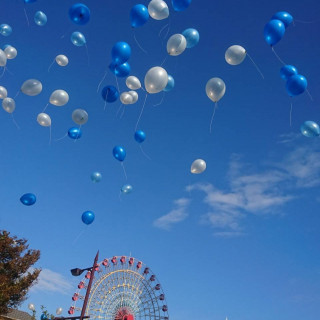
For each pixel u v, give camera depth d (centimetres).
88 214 1145
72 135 1038
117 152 1020
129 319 2908
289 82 707
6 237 2109
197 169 954
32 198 1046
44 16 970
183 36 758
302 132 779
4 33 973
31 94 912
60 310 1961
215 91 768
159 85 740
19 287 1956
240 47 762
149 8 767
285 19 721
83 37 952
